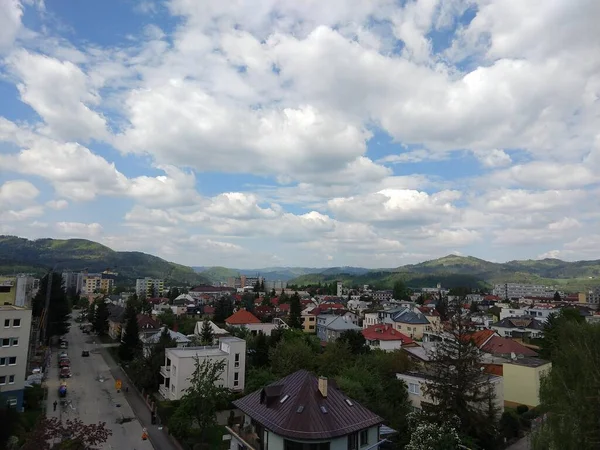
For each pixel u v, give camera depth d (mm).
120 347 82375
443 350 43375
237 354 61719
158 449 42125
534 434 29766
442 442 34594
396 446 39594
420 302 192625
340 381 46062
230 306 139875
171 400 55969
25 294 90312
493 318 150375
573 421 26266
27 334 53375
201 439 43438
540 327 103375
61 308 101312
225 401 50125
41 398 57562
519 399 54781
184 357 56562
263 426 31250
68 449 28500
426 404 42688
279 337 75562
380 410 43562
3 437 38781
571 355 30781
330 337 93188
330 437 28672
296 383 34312
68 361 81000
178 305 171500
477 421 39750
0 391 47406
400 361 58125
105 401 57969
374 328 91062
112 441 43750
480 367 42844
